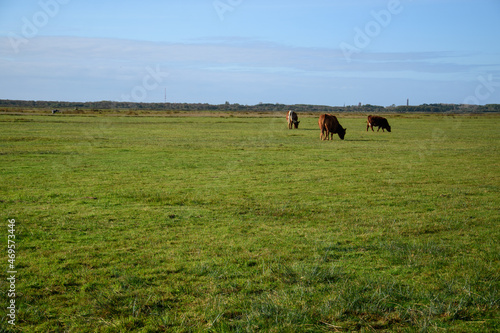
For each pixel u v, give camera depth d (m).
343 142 32.12
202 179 15.90
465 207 11.62
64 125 46.97
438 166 19.94
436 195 13.27
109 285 6.18
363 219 10.20
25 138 30.45
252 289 6.10
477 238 8.72
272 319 5.23
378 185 14.95
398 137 37.97
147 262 7.14
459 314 5.44
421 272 6.82
